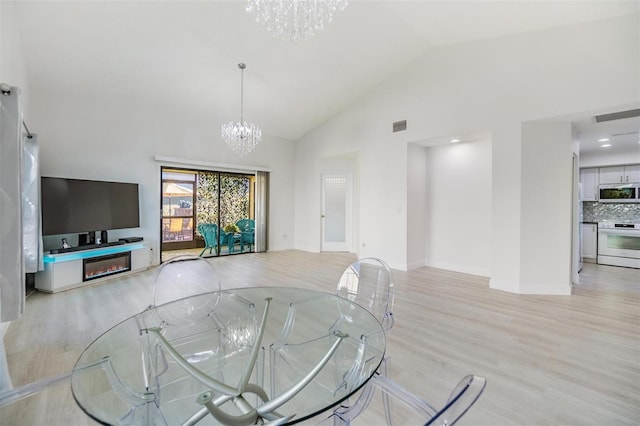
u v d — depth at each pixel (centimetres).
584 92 321
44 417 154
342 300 243
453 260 502
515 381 187
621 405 164
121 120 491
